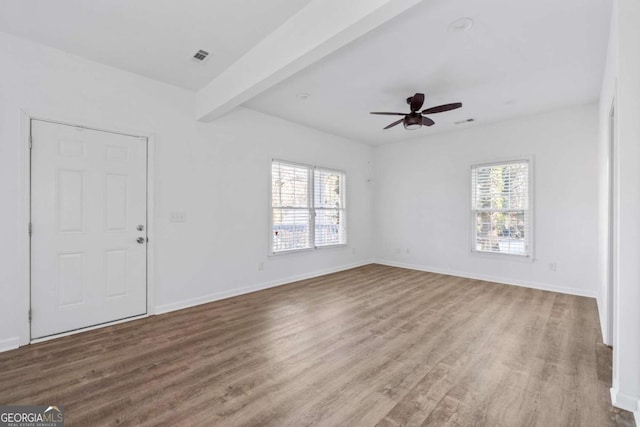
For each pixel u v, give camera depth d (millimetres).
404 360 2338
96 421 1661
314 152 5270
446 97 3811
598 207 3881
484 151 4973
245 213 4238
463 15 2234
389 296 4059
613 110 2301
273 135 4605
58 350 2496
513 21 2307
